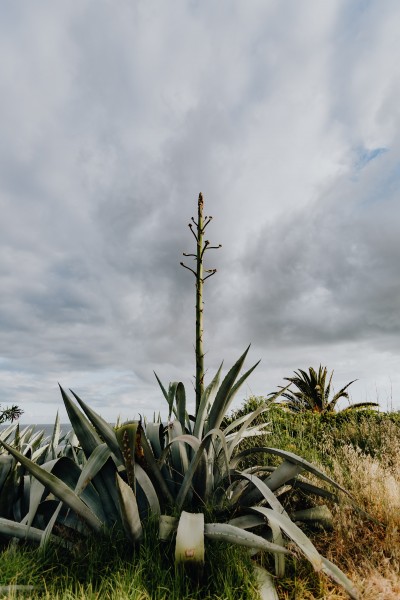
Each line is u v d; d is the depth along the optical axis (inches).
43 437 191.9
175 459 134.0
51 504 127.3
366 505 140.6
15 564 100.1
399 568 106.9
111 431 121.1
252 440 223.3
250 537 95.1
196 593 90.4
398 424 260.5
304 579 105.3
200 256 144.8
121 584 90.7
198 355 137.7
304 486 136.0
